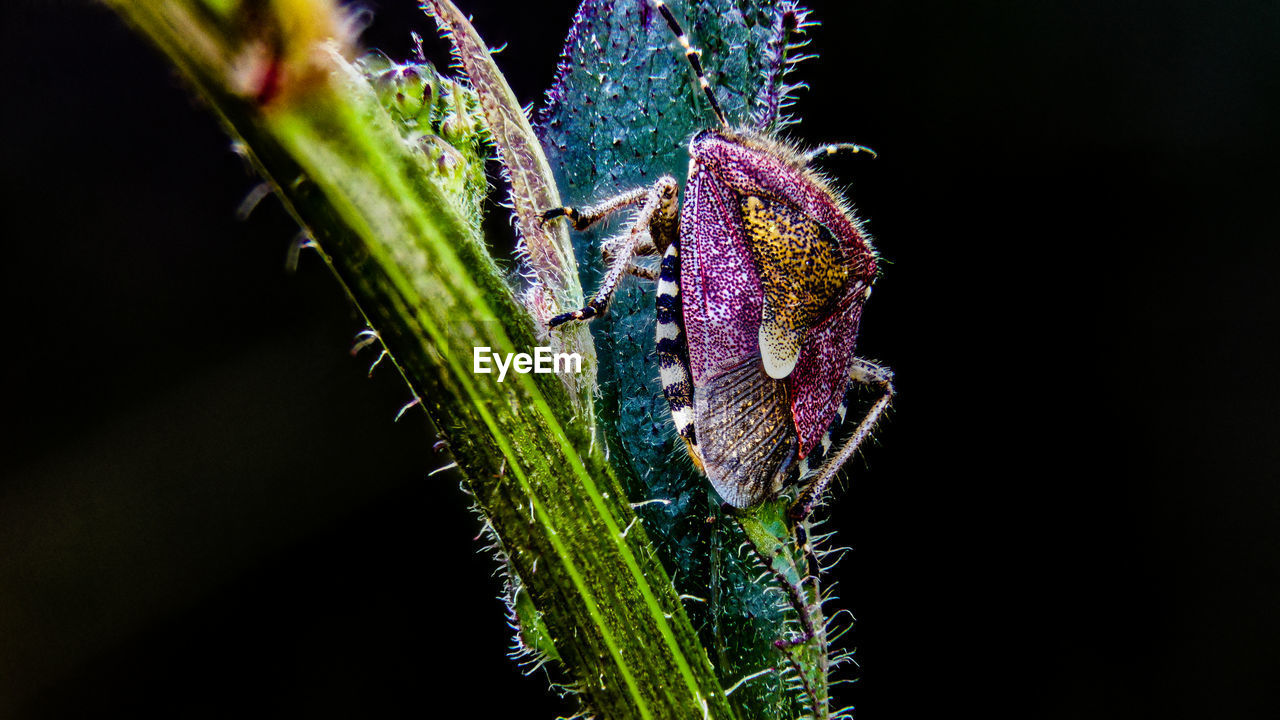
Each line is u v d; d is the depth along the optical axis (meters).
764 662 0.09
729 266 0.09
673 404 0.09
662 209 0.09
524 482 0.09
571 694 0.09
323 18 0.08
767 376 0.09
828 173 0.10
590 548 0.09
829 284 0.10
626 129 0.09
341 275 0.08
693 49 0.09
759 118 0.10
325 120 0.08
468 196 0.08
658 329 0.09
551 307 0.09
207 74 0.07
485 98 0.09
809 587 0.09
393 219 0.08
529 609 0.09
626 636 0.09
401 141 0.08
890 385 0.10
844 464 0.10
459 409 0.08
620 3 0.09
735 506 0.09
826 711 0.09
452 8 0.09
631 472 0.09
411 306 0.08
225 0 0.07
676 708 0.09
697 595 0.09
